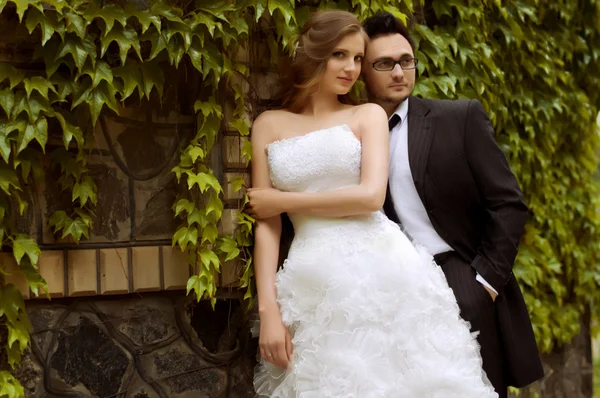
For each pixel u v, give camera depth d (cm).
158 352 226
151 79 212
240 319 240
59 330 212
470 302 226
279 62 241
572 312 378
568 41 373
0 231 194
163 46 208
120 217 220
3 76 192
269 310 214
